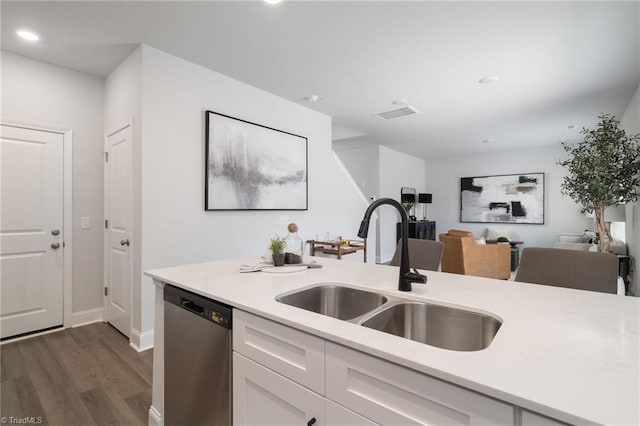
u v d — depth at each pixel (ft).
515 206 22.65
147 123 8.36
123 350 8.13
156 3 6.66
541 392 1.90
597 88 11.21
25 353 7.93
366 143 20.79
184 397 4.57
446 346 3.74
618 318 3.19
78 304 9.91
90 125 10.09
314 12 7.03
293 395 3.16
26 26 7.44
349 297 4.73
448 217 25.84
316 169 13.79
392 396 2.47
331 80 10.61
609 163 11.30
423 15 7.12
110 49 8.55
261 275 5.29
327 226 14.43
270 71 9.92
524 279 5.26
